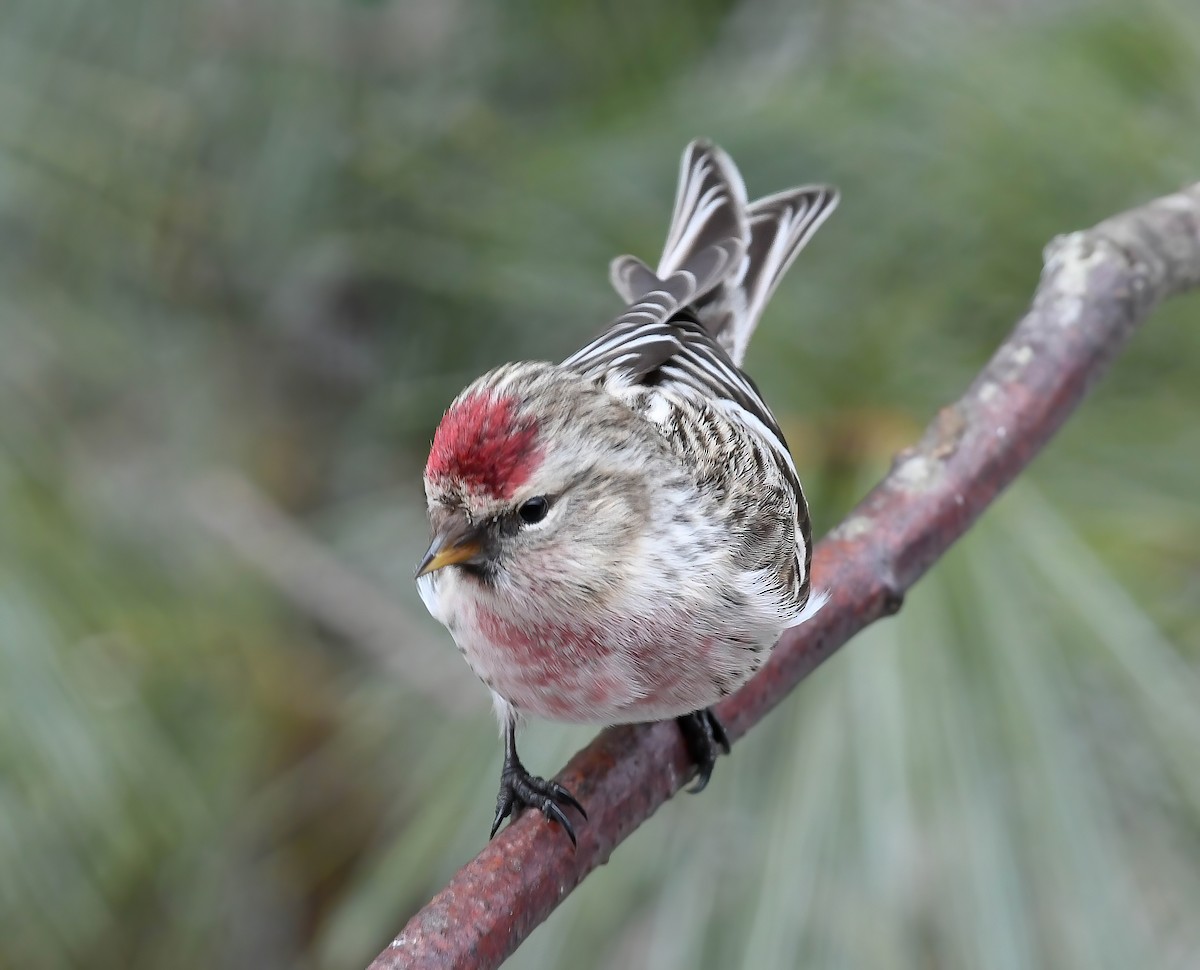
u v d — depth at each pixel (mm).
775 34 2977
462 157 2965
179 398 3047
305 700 2994
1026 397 2807
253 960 2988
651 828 2811
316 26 2971
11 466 2898
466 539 2758
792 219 2854
